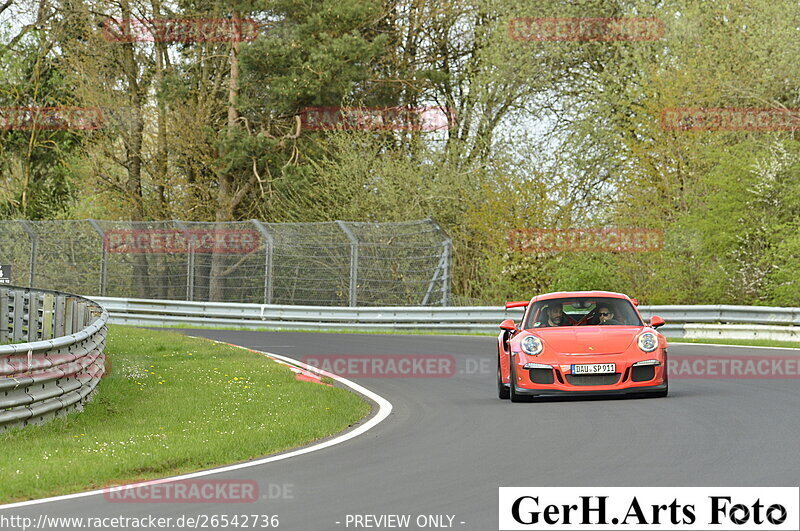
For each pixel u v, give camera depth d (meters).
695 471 29.83
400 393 56.00
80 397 46.91
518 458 33.31
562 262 118.88
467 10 159.75
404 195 140.88
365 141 147.38
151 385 55.94
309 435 41.44
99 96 162.00
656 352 47.25
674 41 125.75
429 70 163.00
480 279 135.75
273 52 149.38
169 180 165.38
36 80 176.00
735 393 48.94
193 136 158.88
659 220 115.12
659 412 42.75
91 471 32.22
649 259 110.25
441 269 116.69
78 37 170.25
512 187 128.38
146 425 44.12
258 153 153.50
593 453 33.69
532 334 48.59
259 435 40.12
